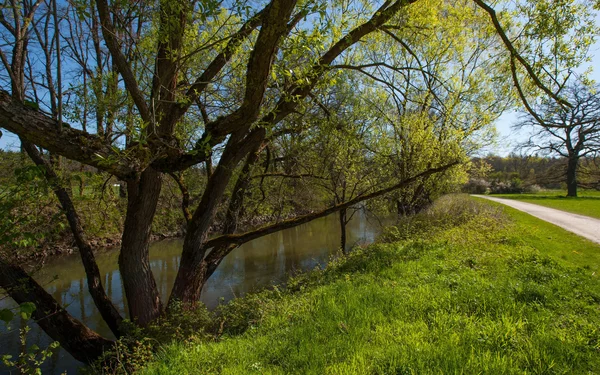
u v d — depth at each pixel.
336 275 7.61
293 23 4.64
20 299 5.66
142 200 5.96
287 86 5.31
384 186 12.25
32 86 7.95
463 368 3.18
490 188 40.38
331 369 3.35
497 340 3.71
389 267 7.42
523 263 6.82
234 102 6.12
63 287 10.72
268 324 5.05
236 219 8.42
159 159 4.48
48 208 5.49
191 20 4.25
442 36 11.91
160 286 11.12
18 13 5.87
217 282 11.34
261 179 9.69
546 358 3.32
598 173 34.38
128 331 5.42
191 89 6.10
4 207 3.70
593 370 3.19
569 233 10.99
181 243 16.78
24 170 3.76
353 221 23.22
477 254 7.77
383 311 4.88
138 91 5.15
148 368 4.03
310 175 9.41
